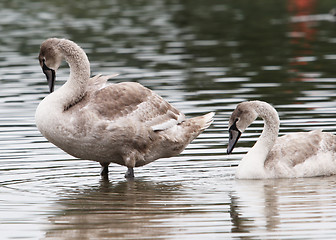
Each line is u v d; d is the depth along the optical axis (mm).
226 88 23125
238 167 15094
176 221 11898
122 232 11398
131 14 44438
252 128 18641
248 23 39844
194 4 49750
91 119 14445
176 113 15578
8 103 21406
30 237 11234
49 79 15516
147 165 16125
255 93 22250
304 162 15258
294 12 44344
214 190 13984
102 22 40750
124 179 15133
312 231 11227
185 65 27625
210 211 12445
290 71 25844
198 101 21266
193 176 15133
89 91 14992
